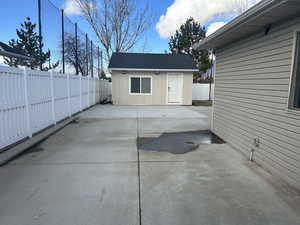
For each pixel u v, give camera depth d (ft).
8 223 6.69
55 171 10.69
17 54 26.50
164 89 44.27
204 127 22.36
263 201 8.17
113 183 9.48
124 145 15.60
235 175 10.55
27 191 8.67
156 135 18.80
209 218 7.08
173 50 78.13
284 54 10.16
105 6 64.80
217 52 18.58
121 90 43.52
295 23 9.43
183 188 9.11
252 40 12.95
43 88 18.63
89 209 7.48
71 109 27.58
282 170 10.16
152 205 7.80
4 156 12.09
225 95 16.93
